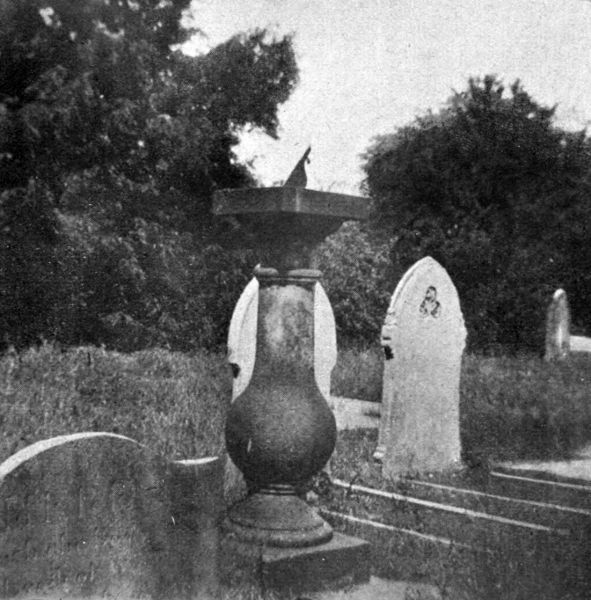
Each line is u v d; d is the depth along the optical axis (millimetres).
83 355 11445
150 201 15141
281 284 4727
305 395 4688
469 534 5434
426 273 7348
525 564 4738
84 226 13422
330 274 19422
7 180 12086
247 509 4699
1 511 3279
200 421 8195
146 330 14930
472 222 20672
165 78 15656
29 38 11406
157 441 7410
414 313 7242
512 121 20531
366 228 21469
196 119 15742
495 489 6805
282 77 16344
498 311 20266
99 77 12500
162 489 3820
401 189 21328
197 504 3912
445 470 7430
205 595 3965
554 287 20453
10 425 7613
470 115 20578
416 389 7309
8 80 11648
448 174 20781
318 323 6551
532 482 7141
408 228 21359
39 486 3393
